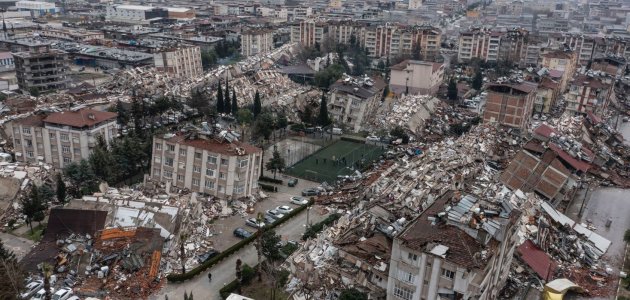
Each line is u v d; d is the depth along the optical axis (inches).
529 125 6742.1
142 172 4995.1
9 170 4475.9
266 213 4266.7
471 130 6107.3
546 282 3186.5
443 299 2496.3
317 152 5920.3
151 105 6141.7
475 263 2423.7
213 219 4111.7
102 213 3582.7
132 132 5654.5
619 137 6471.5
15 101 6565.0
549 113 7568.9
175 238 3567.9
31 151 4953.3
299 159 5649.6
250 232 3927.2
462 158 4884.4
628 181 5246.1
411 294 2600.9
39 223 3934.5
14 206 4111.7
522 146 5201.8
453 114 7327.8
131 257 3284.9
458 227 2682.1
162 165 4544.8
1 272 2837.1
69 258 3282.5
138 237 3412.9
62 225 3518.7
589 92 7204.7
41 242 3440.0
